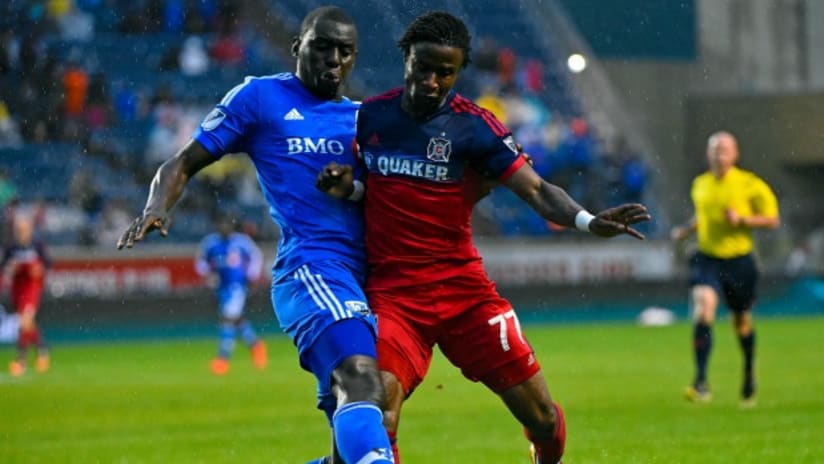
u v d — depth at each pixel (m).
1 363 70.94
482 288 21.02
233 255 63.66
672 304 109.19
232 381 58.03
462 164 20.45
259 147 21.36
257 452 34.06
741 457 30.81
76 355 75.19
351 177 20.64
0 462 32.69
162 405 47.66
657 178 125.38
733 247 45.62
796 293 115.12
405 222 20.56
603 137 121.06
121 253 91.00
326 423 41.22
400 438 36.28
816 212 130.50
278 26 111.19
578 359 65.50
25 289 65.00
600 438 35.00
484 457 32.00
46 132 98.38
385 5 114.19
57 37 103.25
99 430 40.06
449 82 19.86
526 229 110.69
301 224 20.92
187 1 107.62
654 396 47.34
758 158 130.12
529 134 115.12
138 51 105.25
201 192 98.56
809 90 128.00
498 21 123.81
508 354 20.98
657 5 130.88
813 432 35.69
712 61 133.50
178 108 103.25
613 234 19.34
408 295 20.69
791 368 58.88
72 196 94.44
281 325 20.78
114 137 100.31
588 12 129.25
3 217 92.38
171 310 90.75
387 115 20.50
